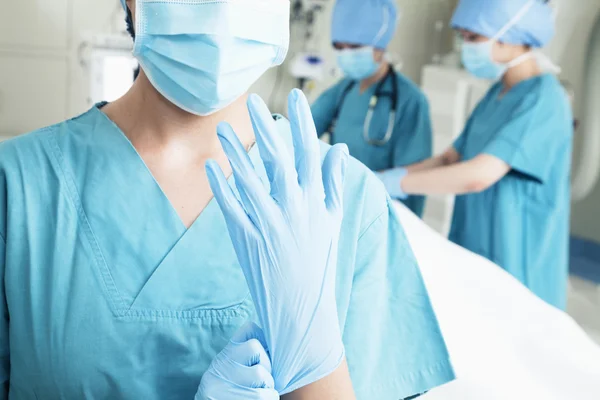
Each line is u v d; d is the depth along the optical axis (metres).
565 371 1.24
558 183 1.95
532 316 1.39
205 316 0.79
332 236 0.74
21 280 0.78
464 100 2.86
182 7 0.73
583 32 2.99
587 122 2.89
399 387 0.94
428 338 0.96
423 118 2.37
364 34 2.29
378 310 0.91
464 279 1.47
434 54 3.16
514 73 2.02
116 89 2.21
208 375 0.71
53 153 0.81
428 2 3.08
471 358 1.22
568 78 3.01
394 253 0.97
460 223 2.18
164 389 0.77
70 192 0.80
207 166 0.70
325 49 2.85
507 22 1.92
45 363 0.76
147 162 0.82
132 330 0.77
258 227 0.71
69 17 2.25
